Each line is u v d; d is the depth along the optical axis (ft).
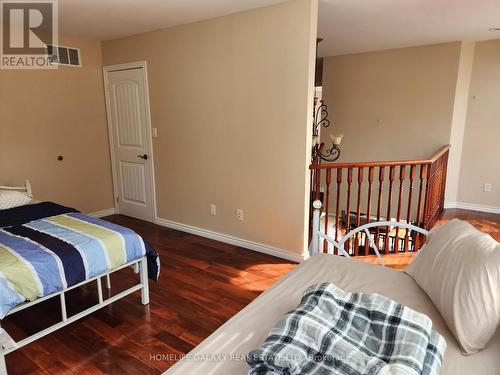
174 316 8.04
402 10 10.23
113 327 7.61
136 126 14.23
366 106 17.38
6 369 6.27
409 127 16.53
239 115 11.14
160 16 10.80
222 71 11.19
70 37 13.53
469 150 16.33
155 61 12.87
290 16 9.53
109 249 7.38
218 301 8.67
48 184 13.57
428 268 5.53
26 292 6.04
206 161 12.35
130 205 15.47
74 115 14.08
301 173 10.25
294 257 10.85
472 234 5.20
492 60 15.06
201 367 3.95
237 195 11.82
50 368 6.38
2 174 12.24
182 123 12.67
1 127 12.04
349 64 17.43
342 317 4.10
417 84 15.97
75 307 8.43
